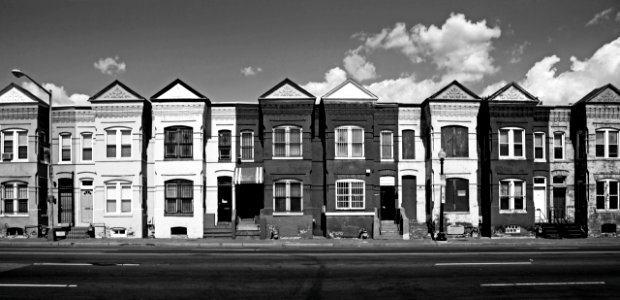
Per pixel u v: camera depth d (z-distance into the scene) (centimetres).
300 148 3228
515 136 3303
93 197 3297
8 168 3291
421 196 3391
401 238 3094
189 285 1566
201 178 3216
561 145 3453
